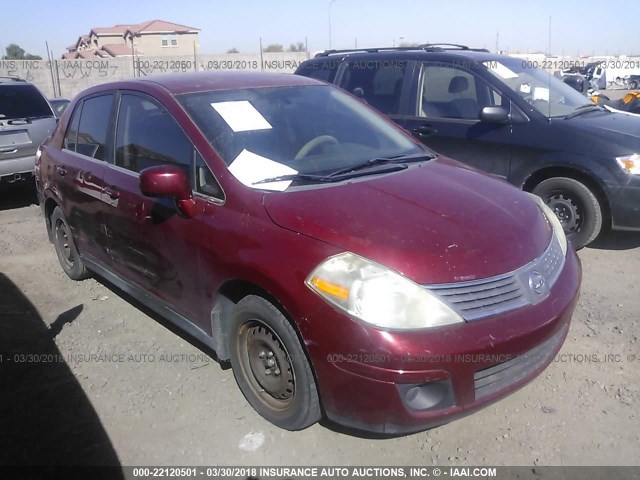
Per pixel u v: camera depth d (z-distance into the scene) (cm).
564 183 532
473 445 292
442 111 607
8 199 875
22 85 837
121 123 407
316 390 281
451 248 268
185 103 360
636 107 873
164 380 355
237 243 296
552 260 303
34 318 445
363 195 306
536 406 319
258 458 288
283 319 281
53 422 318
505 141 558
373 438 299
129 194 378
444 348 248
